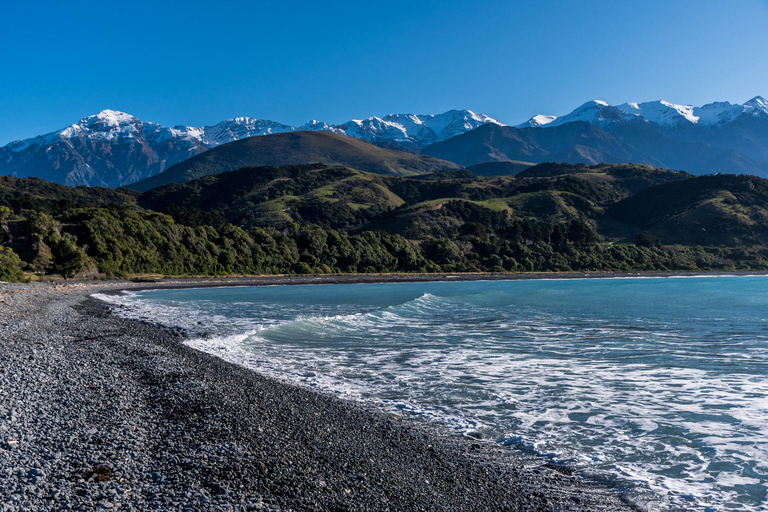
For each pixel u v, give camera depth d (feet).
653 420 37.50
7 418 30.30
